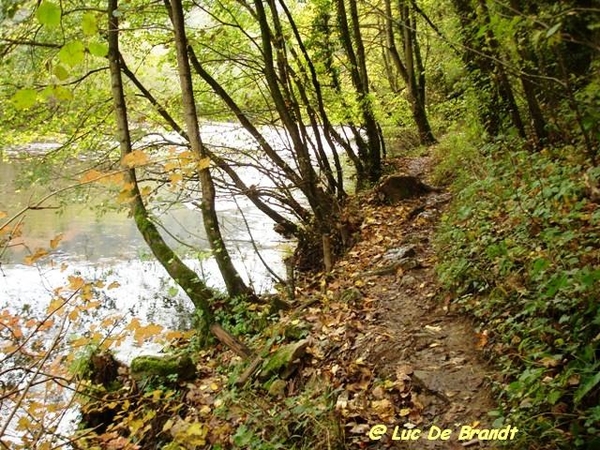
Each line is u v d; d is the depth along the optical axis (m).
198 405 5.18
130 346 7.89
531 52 6.00
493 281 5.07
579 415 3.05
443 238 7.18
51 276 10.80
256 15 9.42
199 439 3.84
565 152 6.24
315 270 9.81
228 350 6.24
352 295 6.46
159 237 7.22
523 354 3.86
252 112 11.47
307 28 12.01
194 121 7.06
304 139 10.63
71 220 14.84
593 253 4.05
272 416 4.36
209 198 7.29
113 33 7.27
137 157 3.45
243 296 7.01
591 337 3.46
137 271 11.38
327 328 5.77
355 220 10.30
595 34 3.54
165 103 10.41
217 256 7.28
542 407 3.25
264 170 10.08
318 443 3.80
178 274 7.00
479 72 8.59
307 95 12.77
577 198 5.12
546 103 7.81
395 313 5.79
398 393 4.27
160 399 4.99
